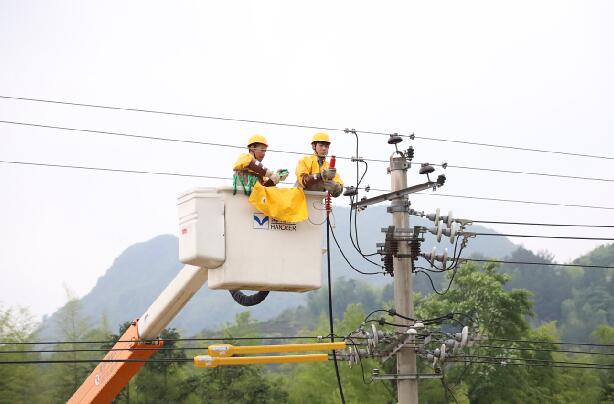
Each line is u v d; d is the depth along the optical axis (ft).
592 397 203.00
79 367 175.32
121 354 58.90
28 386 171.53
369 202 65.36
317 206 43.65
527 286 568.82
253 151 45.88
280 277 42.29
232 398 169.89
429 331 64.39
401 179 65.77
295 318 620.49
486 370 179.73
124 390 168.55
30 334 174.81
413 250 65.36
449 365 185.57
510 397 185.88
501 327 183.62
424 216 65.57
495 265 192.54
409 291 65.16
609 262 583.99
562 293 563.07
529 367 194.49
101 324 194.90
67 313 179.93
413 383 63.93
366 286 651.66
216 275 42.29
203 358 47.80
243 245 41.91
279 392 176.35
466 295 187.21
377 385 172.14
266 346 49.34
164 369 170.19
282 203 42.19
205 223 41.52
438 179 63.21
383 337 63.82
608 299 527.40
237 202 42.09
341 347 50.90
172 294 53.62
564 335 489.67
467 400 175.32
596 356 220.23
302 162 45.57
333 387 174.40
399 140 66.03
